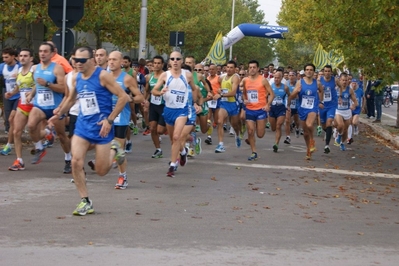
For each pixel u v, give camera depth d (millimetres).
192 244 8180
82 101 9586
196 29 56469
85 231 8641
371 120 35500
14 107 15641
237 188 12586
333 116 19594
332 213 10633
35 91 13406
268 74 32812
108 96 9688
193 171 14617
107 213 9805
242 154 18422
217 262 7414
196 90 14164
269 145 21297
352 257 7926
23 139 18625
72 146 9609
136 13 34625
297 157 18375
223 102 18781
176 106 13680
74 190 11633
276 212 10453
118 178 12516
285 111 19609
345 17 19234
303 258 7758
